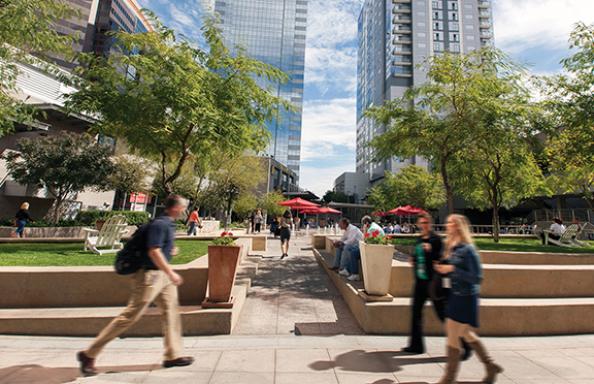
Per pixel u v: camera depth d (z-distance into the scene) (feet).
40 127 50.72
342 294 20.85
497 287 17.85
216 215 128.67
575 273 18.35
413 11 242.99
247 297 20.67
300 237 74.90
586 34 31.07
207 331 14.24
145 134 30.73
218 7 275.39
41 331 13.52
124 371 10.23
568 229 37.11
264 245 43.98
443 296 11.86
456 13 247.50
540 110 31.53
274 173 181.16
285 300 20.11
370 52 311.47
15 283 15.12
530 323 15.01
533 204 98.12
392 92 233.55
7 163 48.08
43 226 47.62
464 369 11.09
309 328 15.26
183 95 26.37
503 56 31.35
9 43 22.82
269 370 10.56
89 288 15.43
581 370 11.08
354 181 294.05
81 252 25.61
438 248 12.57
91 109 27.78
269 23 280.92
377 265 15.53
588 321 15.48
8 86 24.58
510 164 38.40
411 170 119.24
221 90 30.27
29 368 10.26
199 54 30.14
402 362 11.47
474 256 9.90
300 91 274.16
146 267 10.25
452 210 32.42
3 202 53.21
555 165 42.83
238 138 30.30
